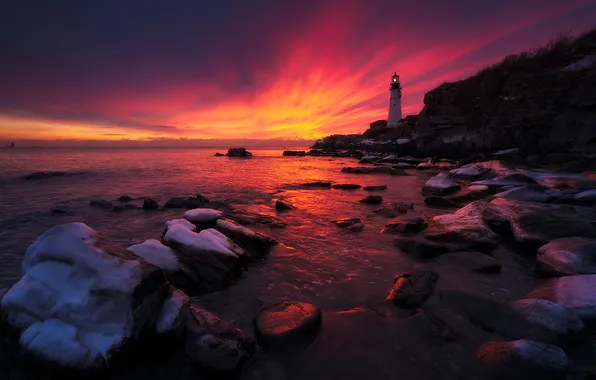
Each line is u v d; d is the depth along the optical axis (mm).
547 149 26359
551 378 3242
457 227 8391
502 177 15906
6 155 68875
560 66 31234
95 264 3742
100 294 3555
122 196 15938
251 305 5160
